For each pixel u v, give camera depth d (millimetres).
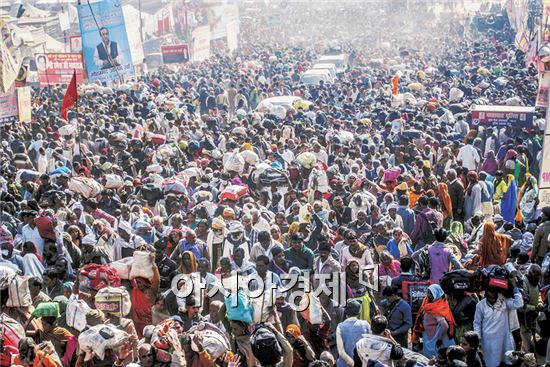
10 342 11414
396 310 12953
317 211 18078
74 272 15328
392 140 27969
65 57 36281
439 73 57500
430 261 14508
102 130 28969
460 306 13039
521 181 22906
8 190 19953
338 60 62469
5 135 27312
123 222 16172
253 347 10820
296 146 25625
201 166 24078
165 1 67625
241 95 43688
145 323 13391
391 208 17922
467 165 25234
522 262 14820
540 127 27906
